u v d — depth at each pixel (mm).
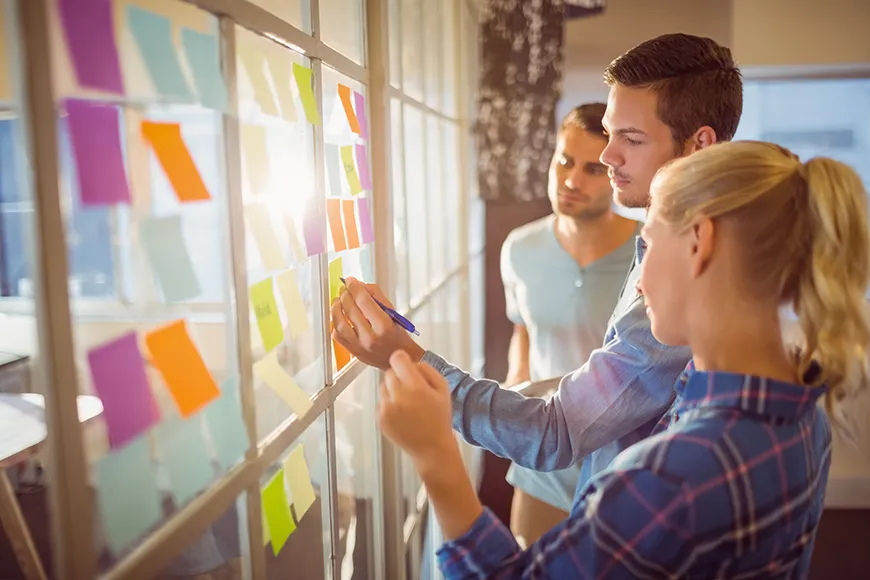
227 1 724
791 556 692
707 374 698
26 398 891
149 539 606
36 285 491
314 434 1037
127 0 579
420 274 1850
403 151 1557
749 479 641
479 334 3102
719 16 2936
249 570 787
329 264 1043
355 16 1251
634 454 679
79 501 516
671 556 630
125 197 571
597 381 1011
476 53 2936
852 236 671
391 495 1372
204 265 725
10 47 477
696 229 700
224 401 731
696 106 1049
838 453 3088
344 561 1215
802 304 691
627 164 1104
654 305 750
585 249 1882
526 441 1032
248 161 792
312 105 952
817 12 2891
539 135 2756
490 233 3070
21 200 498
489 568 721
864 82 3031
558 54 2717
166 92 616
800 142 3119
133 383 590
